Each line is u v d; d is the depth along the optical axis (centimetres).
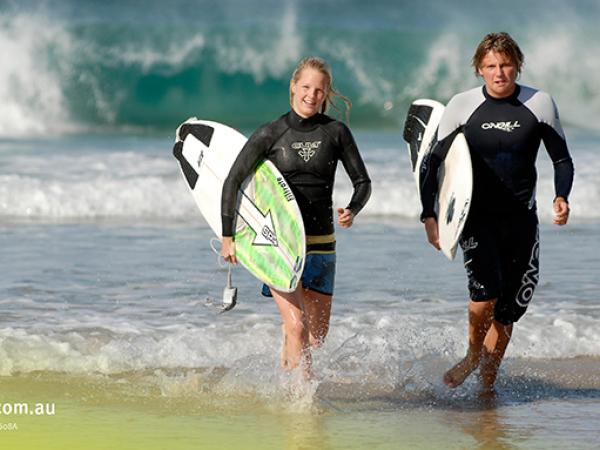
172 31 8269
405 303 2909
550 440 1903
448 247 2031
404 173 5016
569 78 8431
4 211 4306
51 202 4372
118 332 2553
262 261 2091
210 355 2383
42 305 2830
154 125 7712
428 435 1923
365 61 8450
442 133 2098
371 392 2178
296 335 2067
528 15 8906
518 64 2042
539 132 2062
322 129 2086
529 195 2083
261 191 2102
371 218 4366
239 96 8381
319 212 2103
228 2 8931
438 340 2481
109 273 3241
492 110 2058
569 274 3294
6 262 3362
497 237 2086
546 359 2433
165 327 2612
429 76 8444
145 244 3731
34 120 7406
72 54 7894
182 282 3142
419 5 8994
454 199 2033
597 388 2244
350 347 2409
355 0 9212
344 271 3309
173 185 4631
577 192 4647
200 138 2352
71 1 8388
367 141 6397
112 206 4412
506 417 2041
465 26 8819
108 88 7919
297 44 8488
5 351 2352
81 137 6719
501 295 2122
